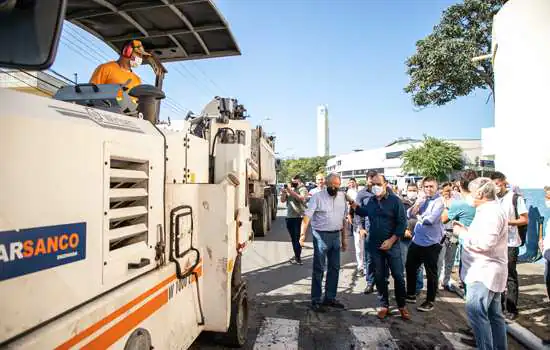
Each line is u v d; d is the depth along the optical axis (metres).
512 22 8.55
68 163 1.62
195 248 2.92
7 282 1.32
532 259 7.80
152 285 2.21
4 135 1.33
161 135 2.52
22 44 1.31
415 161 37.22
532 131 7.91
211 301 3.02
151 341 2.20
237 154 3.94
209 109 7.61
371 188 6.56
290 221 7.99
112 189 1.94
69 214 1.62
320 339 4.12
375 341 4.08
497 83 9.32
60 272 1.57
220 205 3.00
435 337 4.20
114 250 1.97
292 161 91.62
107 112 2.15
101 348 1.73
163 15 3.57
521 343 4.12
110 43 4.08
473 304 3.25
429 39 17.48
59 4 1.33
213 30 3.90
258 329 4.37
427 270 5.10
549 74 7.54
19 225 1.38
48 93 4.97
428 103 18.44
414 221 6.04
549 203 5.44
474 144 51.00
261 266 7.76
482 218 3.26
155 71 4.42
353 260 8.45
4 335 1.31
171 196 2.58
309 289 6.09
